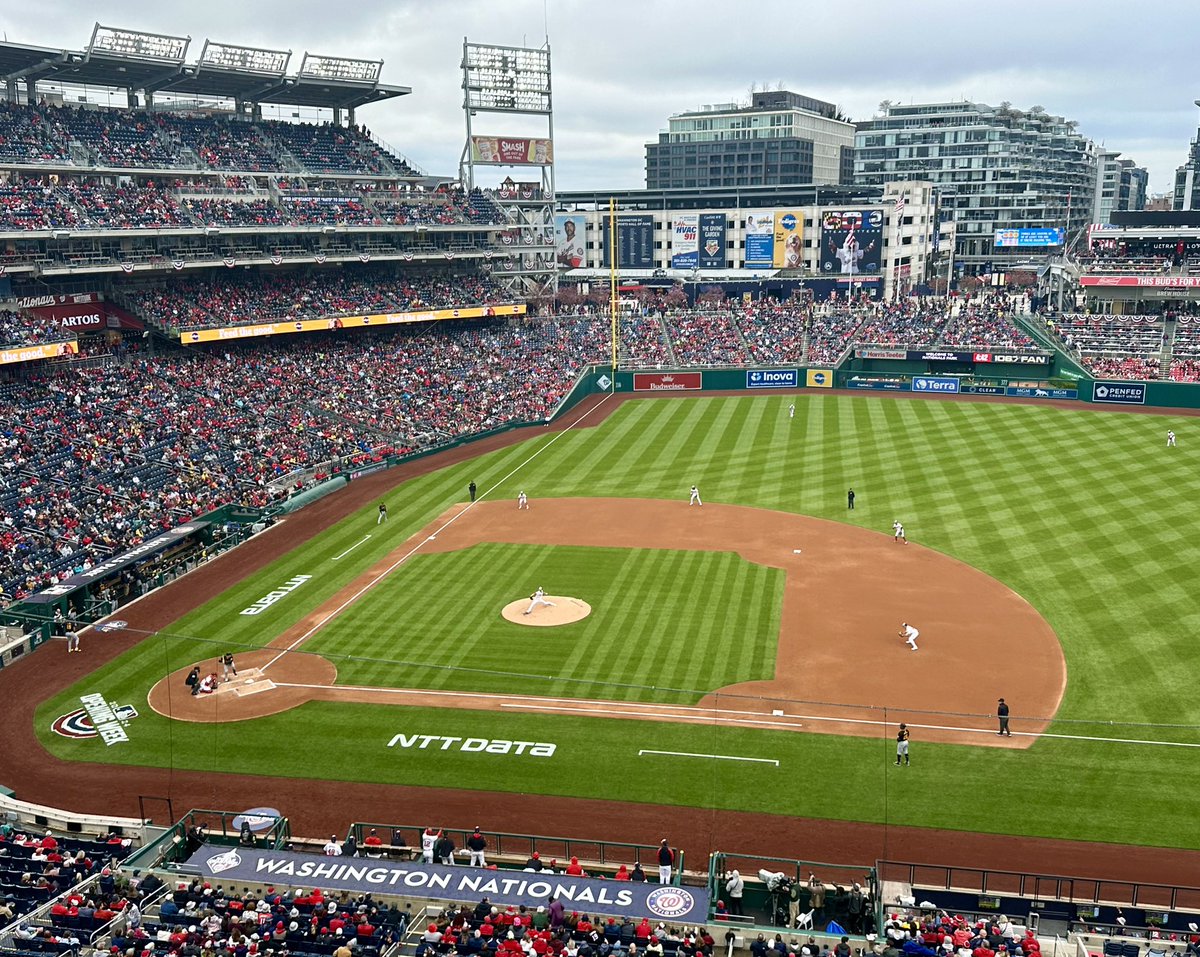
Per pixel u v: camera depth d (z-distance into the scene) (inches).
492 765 1454.2
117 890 1115.3
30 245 3166.8
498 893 1090.1
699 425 3683.6
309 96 4352.9
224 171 3767.2
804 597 2026.3
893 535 2390.5
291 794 1396.4
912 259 6333.7
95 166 3427.7
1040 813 1307.8
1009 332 4512.8
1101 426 3464.6
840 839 1267.2
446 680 1708.9
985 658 1737.2
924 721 1537.9
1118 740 1470.2
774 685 1658.5
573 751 1485.0
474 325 4581.7
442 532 2514.8
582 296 5836.6
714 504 2699.3
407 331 4323.3
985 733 1502.2
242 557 2380.7
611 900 1077.1
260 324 3563.0
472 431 3582.7
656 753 1472.7
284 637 1902.1
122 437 2844.5
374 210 4163.4
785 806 1338.6
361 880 1116.5
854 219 5826.8
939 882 1182.3
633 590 2082.9
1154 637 1784.0
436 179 4660.4
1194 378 3890.3
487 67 4798.2
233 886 1120.8
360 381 3722.9
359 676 1737.2
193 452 2893.7
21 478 2511.1
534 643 1836.9
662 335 4692.4
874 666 1717.5
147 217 3383.4
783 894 1130.0
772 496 2755.9
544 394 3969.0
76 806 1379.2
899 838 1264.8
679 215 6146.7
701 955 980.6
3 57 3336.6
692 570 2192.4
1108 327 4471.0
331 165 4247.0
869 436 3410.4
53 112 3572.8
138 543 2300.7
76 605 2043.6
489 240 4633.4
